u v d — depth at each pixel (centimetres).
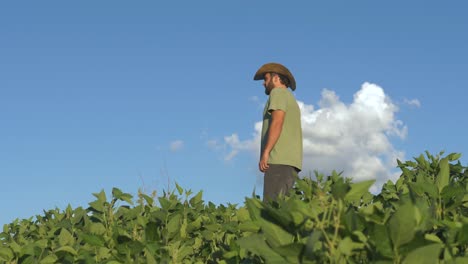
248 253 322
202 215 557
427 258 201
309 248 203
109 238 408
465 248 249
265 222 246
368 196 435
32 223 622
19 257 395
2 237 598
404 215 207
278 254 236
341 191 223
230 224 454
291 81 730
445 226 265
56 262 392
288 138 677
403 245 210
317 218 226
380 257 213
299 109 703
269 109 675
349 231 221
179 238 410
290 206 256
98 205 524
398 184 477
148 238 384
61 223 524
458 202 304
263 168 673
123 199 534
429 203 325
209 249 469
